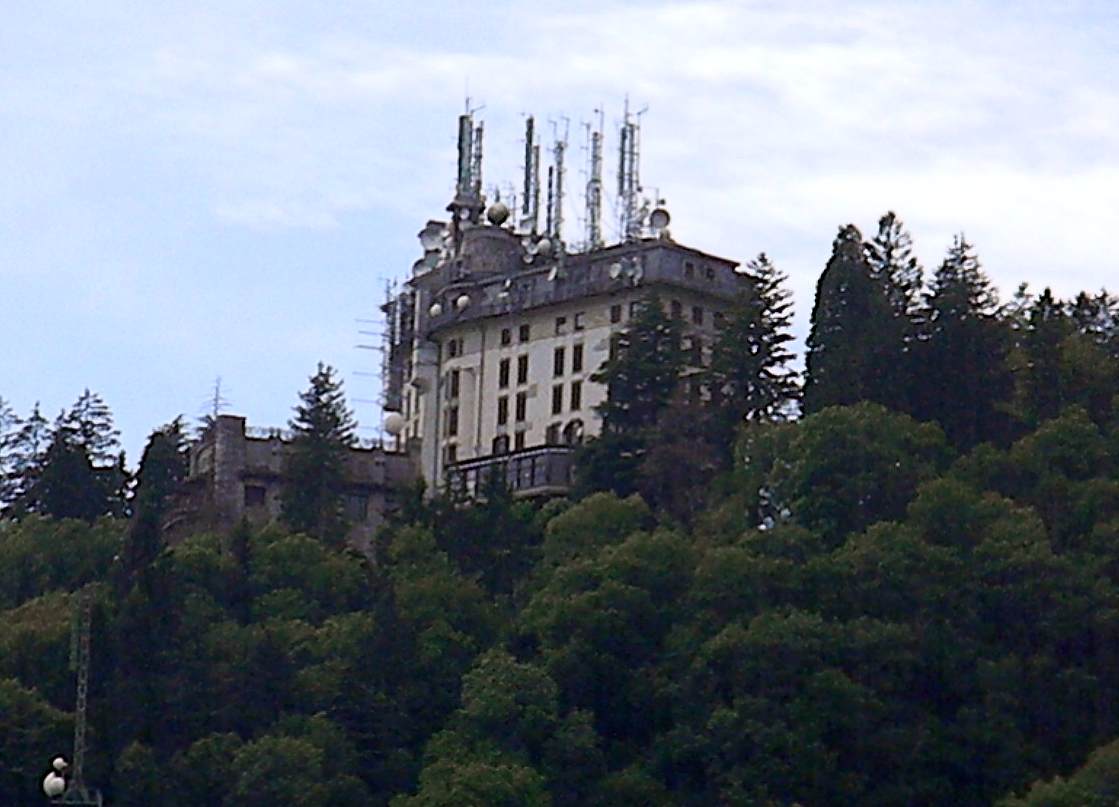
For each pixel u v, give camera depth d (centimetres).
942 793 13588
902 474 15775
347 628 14962
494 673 14238
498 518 16925
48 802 13900
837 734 13712
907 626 14125
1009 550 14588
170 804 13762
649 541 15250
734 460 16862
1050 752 13800
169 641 14800
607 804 13650
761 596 14638
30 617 15525
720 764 13725
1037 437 16138
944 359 17650
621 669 14538
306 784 13662
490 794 13188
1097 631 14300
